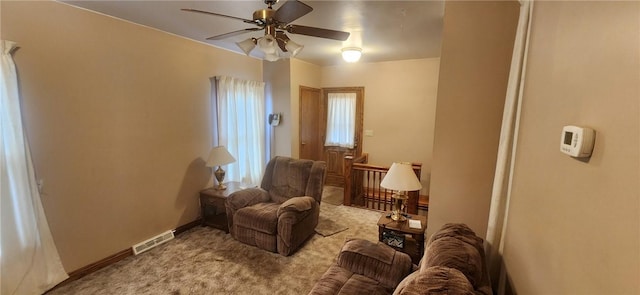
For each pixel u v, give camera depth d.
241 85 4.33
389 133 5.40
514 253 1.57
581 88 0.89
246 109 4.45
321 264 2.85
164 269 2.74
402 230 2.60
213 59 3.92
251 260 2.91
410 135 5.24
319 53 4.46
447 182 2.26
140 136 3.06
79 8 2.49
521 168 1.53
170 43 3.31
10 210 2.15
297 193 3.59
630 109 0.61
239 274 2.67
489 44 2.04
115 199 2.87
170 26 3.06
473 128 2.15
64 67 2.43
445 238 1.67
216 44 3.87
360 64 5.46
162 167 3.32
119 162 2.88
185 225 3.64
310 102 5.47
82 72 2.54
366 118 5.56
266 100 5.03
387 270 1.87
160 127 3.27
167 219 3.42
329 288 1.77
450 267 1.33
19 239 2.21
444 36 2.13
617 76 0.68
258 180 4.79
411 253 2.65
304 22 2.85
